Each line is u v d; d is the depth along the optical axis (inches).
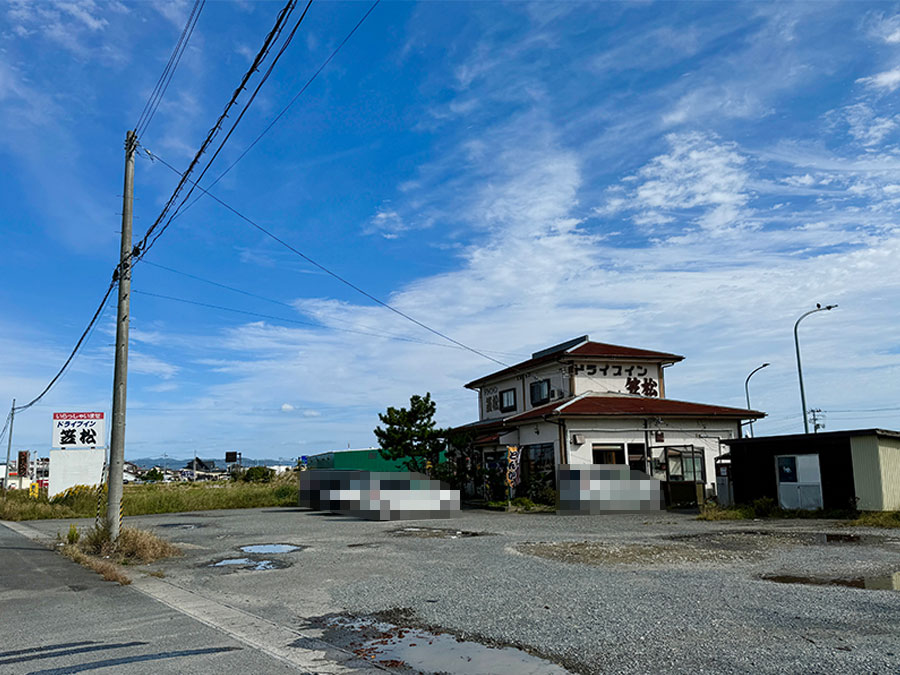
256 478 2618.1
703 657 220.7
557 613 289.9
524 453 1043.9
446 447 1091.9
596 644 241.0
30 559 527.8
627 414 956.6
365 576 404.8
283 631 276.1
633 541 537.3
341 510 936.3
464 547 524.1
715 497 925.8
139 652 244.7
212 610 320.8
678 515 796.0
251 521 858.1
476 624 277.7
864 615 270.5
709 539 544.4
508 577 382.0
